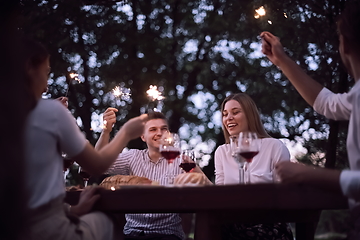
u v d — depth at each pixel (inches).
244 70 350.6
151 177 126.6
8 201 36.0
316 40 196.2
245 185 63.6
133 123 76.9
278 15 196.9
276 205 62.1
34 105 63.9
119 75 316.8
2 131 36.3
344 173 58.7
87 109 312.7
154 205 68.3
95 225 69.4
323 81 193.9
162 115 133.4
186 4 348.5
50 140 63.5
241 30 320.2
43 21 242.8
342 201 65.2
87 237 66.0
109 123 120.7
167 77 343.6
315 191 63.2
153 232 115.3
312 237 90.0
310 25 198.1
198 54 368.8
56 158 65.2
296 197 62.1
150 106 327.3
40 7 235.6
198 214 72.2
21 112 37.9
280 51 85.6
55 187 63.2
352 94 65.1
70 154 66.9
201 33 356.5
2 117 36.5
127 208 70.2
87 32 290.4
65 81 299.6
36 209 60.1
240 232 95.2
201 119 378.6
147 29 337.1
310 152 247.1
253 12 269.9
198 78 370.0
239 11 306.8
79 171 116.0
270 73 323.3
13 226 36.5
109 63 320.2
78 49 280.8
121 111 320.8
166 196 67.7
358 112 63.2
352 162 64.9
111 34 307.7
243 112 123.5
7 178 36.0
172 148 92.7
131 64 322.0
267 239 93.9
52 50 259.1
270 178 111.2
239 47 354.3
